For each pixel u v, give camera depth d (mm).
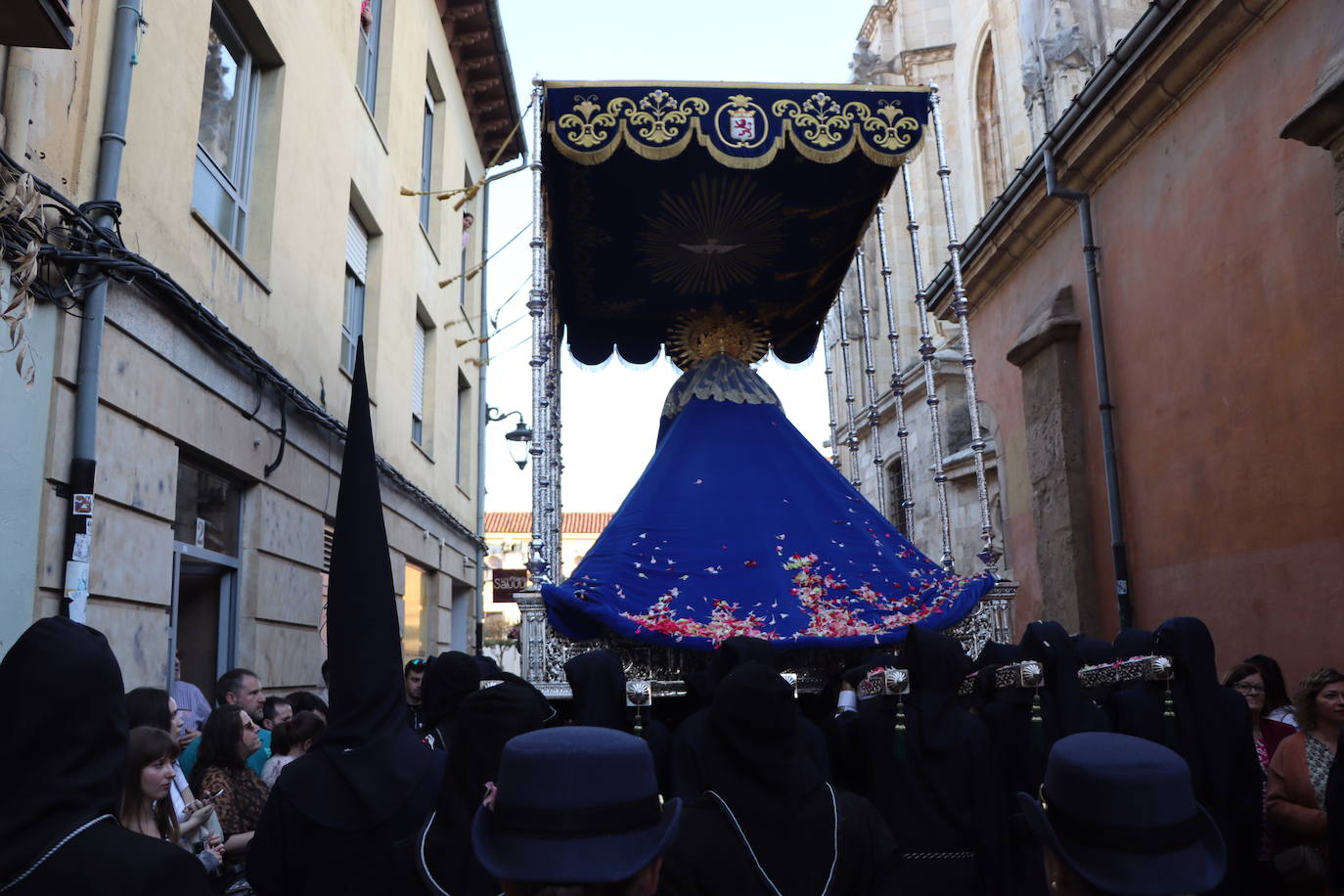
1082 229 10656
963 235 19078
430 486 14805
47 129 5590
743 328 10312
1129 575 9914
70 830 1844
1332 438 7184
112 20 6242
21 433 5383
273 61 9141
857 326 18500
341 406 10938
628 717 4656
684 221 9023
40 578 5484
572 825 1827
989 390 13438
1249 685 5277
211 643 8203
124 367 6305
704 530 7242
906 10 20250
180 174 7180
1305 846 4367
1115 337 10188
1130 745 1933
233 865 4844
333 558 3045
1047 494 11086
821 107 7809
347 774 2768
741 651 4332
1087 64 12961
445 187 15711
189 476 7574
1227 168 8414
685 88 7668
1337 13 7172
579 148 7512
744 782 2631
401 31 13250
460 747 2570
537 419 7188
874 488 17766
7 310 4938
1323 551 7250
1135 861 1801
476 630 18078
